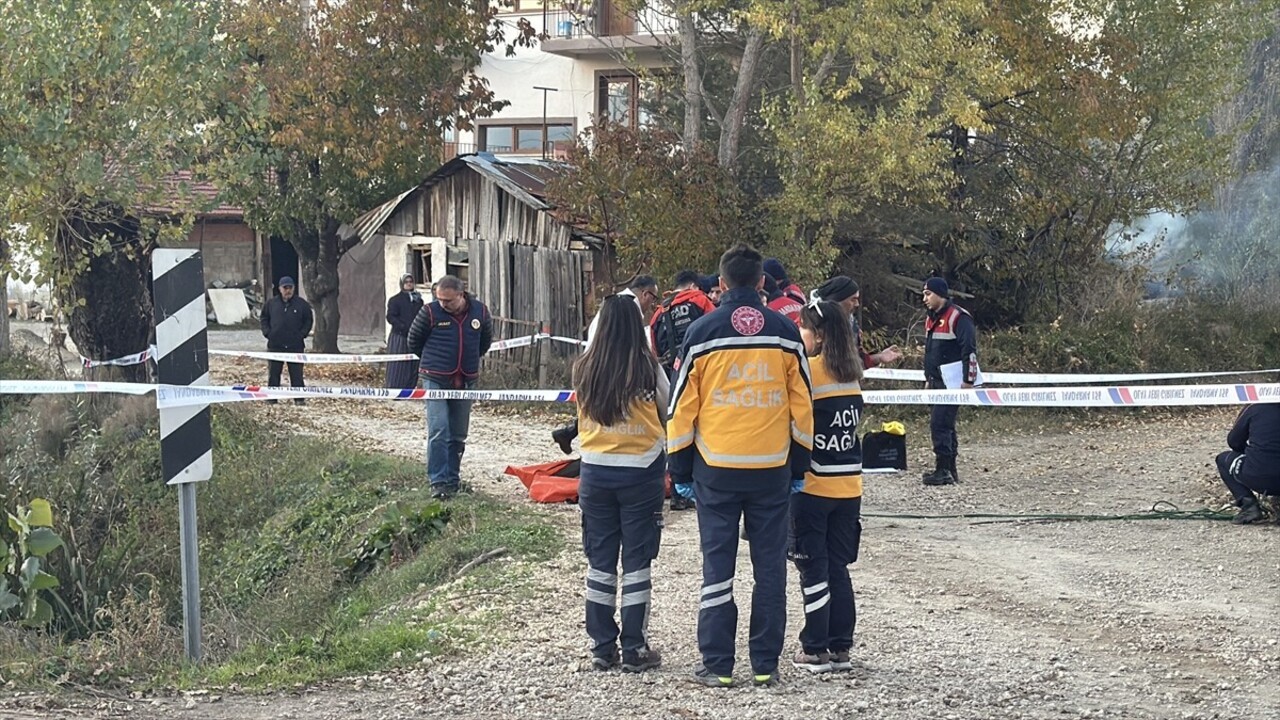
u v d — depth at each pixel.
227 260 36.62
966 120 18.55
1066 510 12.13
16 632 8.23
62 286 16.31
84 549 11.77
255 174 24.83
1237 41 23.95
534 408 19.53
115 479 13.92
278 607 10.37
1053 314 23.05
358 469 14.04
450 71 25.91
